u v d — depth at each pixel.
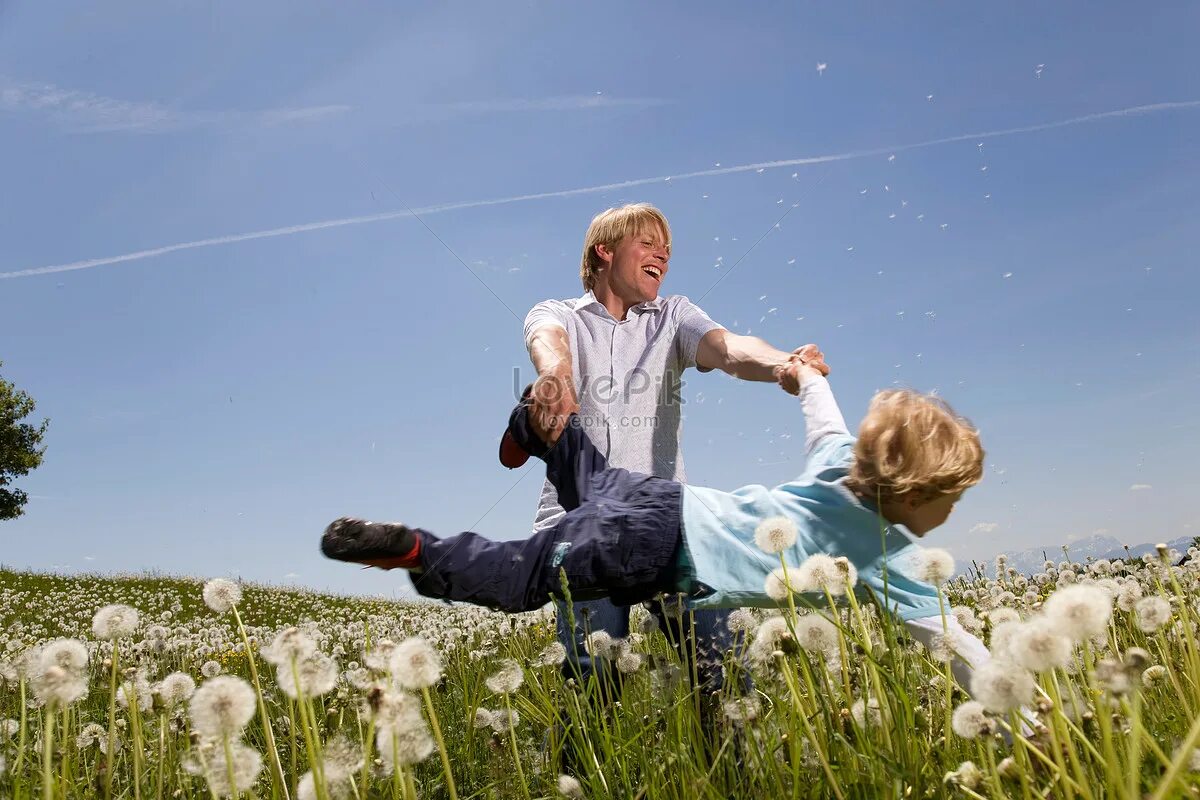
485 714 2.78
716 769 2.16
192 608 14.23
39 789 2.14
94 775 2.46
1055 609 1.42
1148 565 3.21
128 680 2.41
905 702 1.81
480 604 2.36
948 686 1.88
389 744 1.61
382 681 1.70
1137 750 1.32
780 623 1.95
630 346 3.41
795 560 2.30
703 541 2.35
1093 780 1.56
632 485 2.58
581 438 2.92
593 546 2.34
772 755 1.93
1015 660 1.44
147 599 15.16
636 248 3.45
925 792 1.70
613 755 2.29
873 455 2.20
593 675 2.61
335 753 1.71
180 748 2.53
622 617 3.10
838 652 2.02
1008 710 1.43
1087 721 1.72
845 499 2.30
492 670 3.79
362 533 2.21
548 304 3.49
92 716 3.51
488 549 2.37
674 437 3.39
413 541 2.26
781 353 3.15
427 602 15.13
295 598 16.52
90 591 16.33
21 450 30.30
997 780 1.50
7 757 2.45
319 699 3.31
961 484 2.19
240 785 1.69
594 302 3.47
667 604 2.54
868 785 1.76
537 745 2.85
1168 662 2.16
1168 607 2.12
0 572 18.19
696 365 3.48
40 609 13.80
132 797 2.30
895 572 2.28
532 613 4.93
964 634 2.28
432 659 1.70
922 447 2.16
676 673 2.49
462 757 2.96
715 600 2.37
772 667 2.14
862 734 1.80
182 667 5.14
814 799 1.84
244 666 5.68
